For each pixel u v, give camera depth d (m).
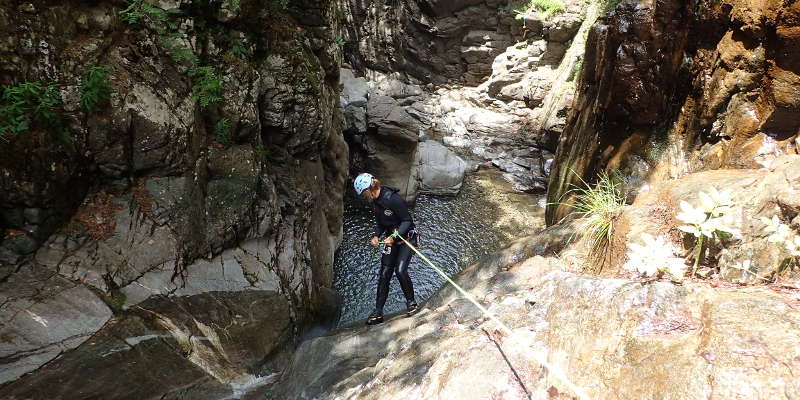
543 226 9.88
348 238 9.23
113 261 4.82
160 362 4.25
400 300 7.68
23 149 4.43
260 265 5.75
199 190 5.52
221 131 5.75
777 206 2.79
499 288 4.20
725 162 4.25
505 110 14.94
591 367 2.30
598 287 2.70
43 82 4.60
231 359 4.62
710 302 2.22
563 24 14.16
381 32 17.83
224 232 5.61
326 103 7.33
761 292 2.32
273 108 6.39
